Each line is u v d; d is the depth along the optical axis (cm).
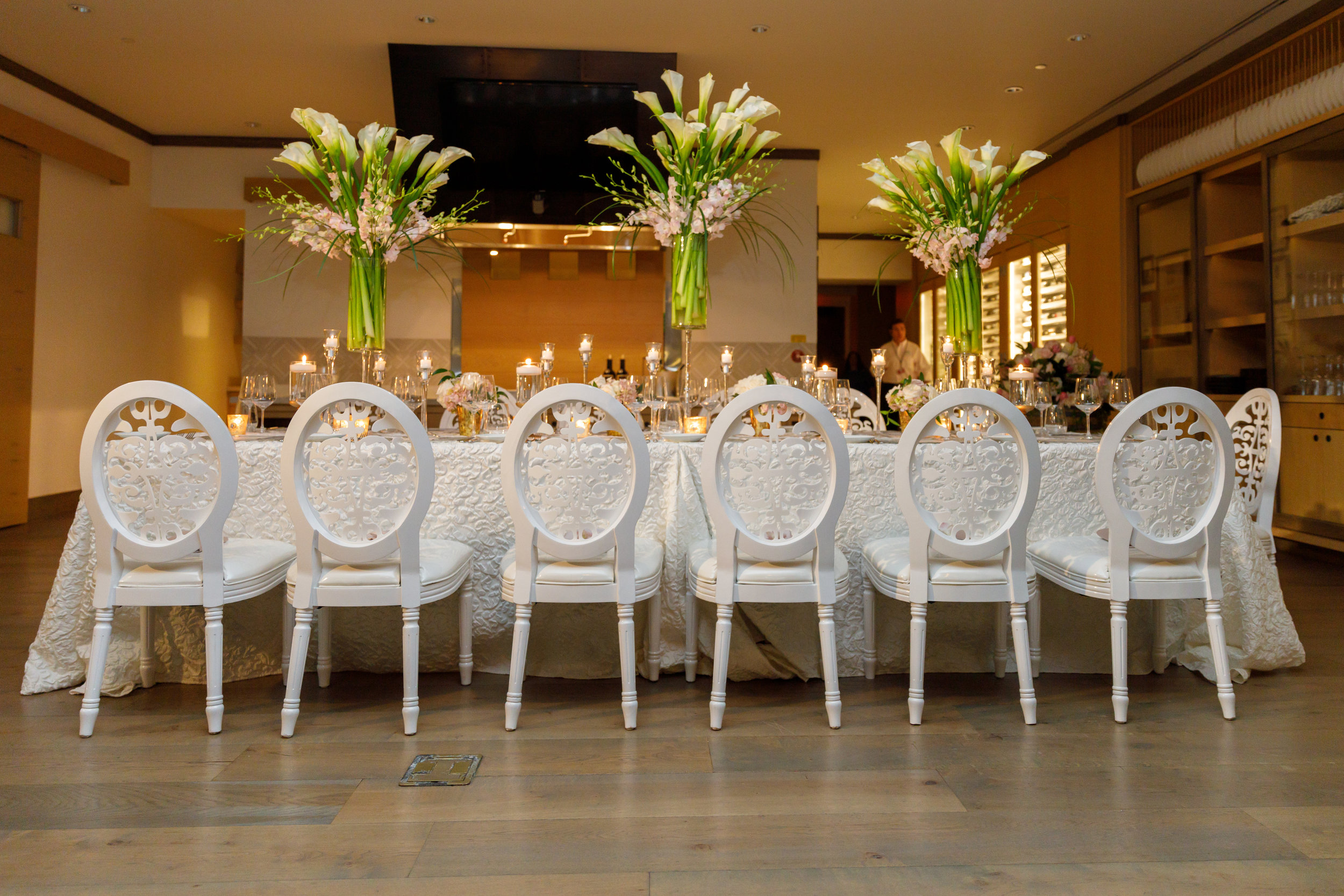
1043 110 641
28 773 210
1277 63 525
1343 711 255
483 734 236
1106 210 668
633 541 239
